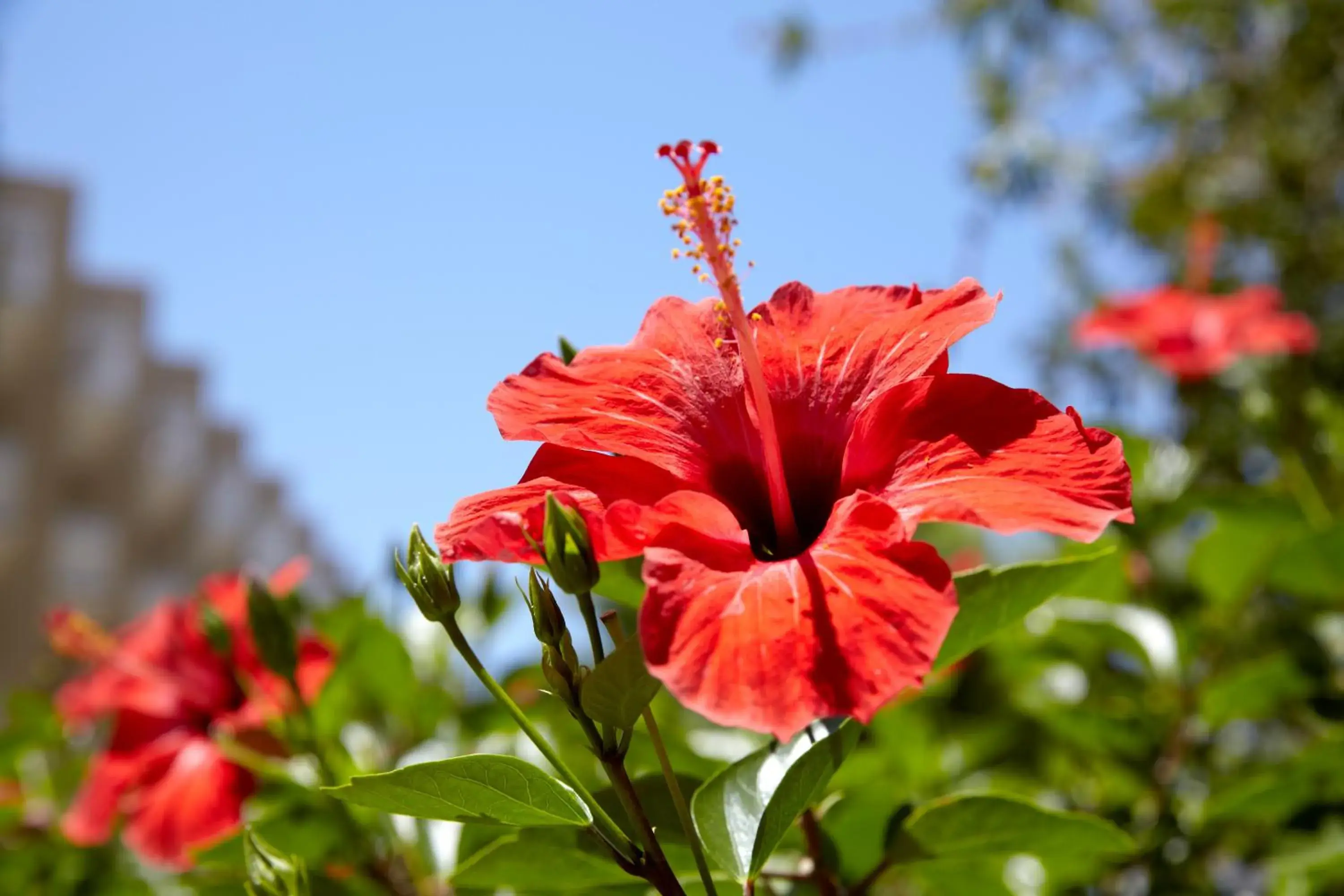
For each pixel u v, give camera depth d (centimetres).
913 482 38
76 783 72
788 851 46
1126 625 56
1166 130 141
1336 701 53
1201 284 99
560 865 39
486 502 38
